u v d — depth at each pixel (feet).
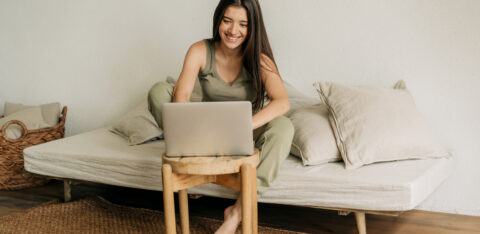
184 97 5.93
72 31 10.64
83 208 7.91
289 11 8.38
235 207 5.57
